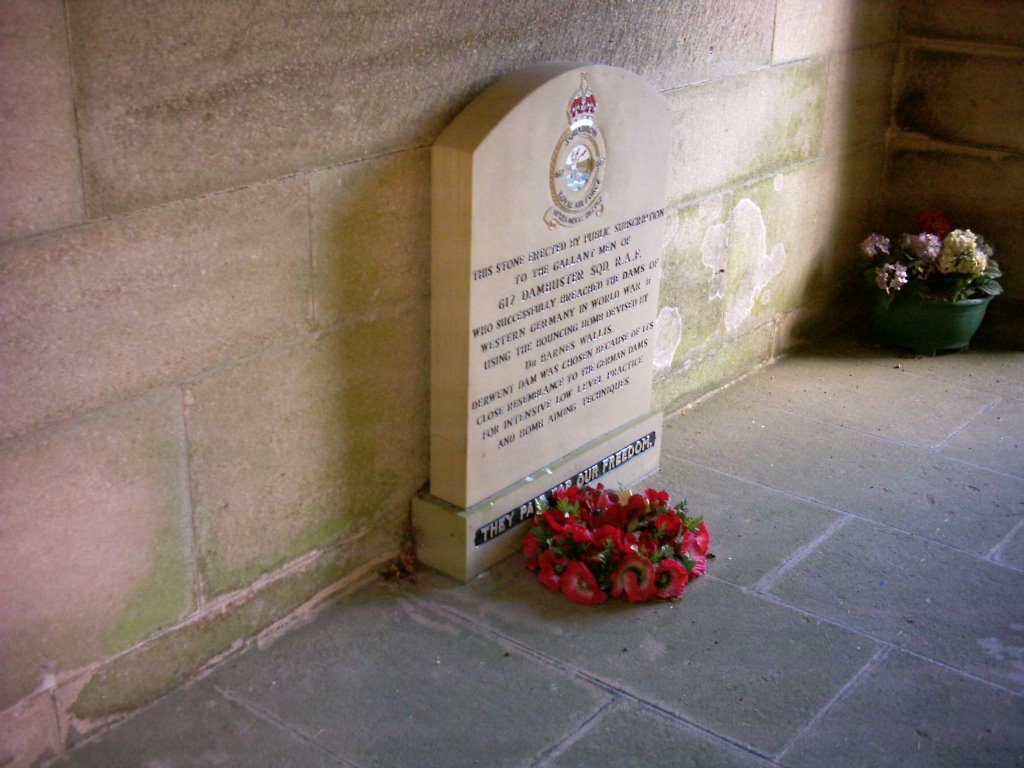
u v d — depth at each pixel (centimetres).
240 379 234
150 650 233
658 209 301
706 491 318
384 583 274
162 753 223
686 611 269
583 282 285
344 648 253
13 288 195
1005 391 383
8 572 206
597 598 269
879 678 248
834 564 288
